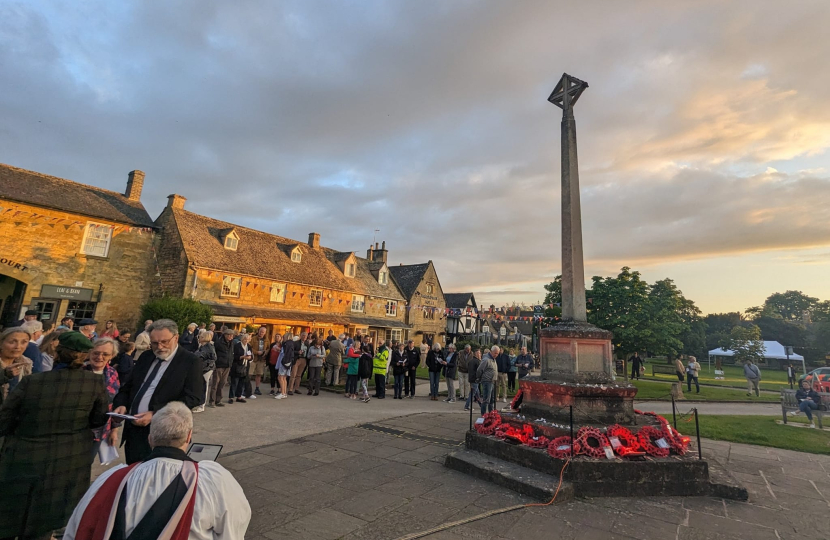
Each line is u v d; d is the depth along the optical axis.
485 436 6.21
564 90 7.63
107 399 3.51
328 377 15.36
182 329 16.47
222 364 9.91
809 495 5.31
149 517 1.86
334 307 28.80
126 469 2.04
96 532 1.84
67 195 19.03
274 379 12.65
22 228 16.84
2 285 17.61
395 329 34.59
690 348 50.97
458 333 42.47
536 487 4.86
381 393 13.37
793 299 76.94
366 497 4.78
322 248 32.75
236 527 2.07
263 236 27.27
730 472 5.89
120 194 22.03
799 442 8.31
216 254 22.09
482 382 10.01
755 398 17.20
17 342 3.79
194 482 2.01
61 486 3.09
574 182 7.20
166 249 21.17
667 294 21.91
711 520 4.42
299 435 7.57
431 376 13.75
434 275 40.59
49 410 3.09
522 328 52.88
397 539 3.77
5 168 17.70
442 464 6.08
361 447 6.88
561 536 3.95
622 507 4.69
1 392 3.37
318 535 3.82
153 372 3.77
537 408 6.43
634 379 23.53
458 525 4.11
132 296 20.20
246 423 8.28
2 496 2.90
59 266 17.84
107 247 19.55
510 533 3.98
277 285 24.62
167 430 2.15
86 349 3.35
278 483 5.14
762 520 4.46
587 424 5.86
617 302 21.80
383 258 37.19
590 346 6.43
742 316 71.25
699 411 13.03
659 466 5.14
